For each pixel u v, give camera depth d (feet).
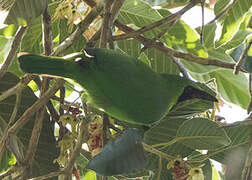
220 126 11.23
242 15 12.94
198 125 11.27
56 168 12.30
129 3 14.34
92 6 12.71
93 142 11.37
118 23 12.85
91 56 9.71
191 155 12.44
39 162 12.32
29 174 10.69
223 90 15.44
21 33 10.96
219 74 15.47
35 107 10.52
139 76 10.28
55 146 12.34
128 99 10.16
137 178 12.84
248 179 9.66
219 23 13.44
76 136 11.44
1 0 10.32
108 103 10.27
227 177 11.79
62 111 12.35
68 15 12.79
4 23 9.95
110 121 11.73
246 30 14.93
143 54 14.48
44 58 9.88
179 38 14.14
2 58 15.25
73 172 11.59
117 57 10.05
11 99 12.51
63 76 9.98
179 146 11.88
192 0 11.80
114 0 11.22
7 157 12.88
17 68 14.71
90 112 10.75
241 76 15.26
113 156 8.52
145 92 10.27
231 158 11.80
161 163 11.51
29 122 12.42
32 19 10.16
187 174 10.90
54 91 10.59
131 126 11.84
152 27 11.78
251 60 10.88
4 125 12.56
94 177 14.28
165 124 11.97
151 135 11.99
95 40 11.75
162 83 11.12
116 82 9.96
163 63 14.42
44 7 10.37
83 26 10.98
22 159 10.80
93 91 10.16
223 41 13.09
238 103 15.33
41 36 14.71
